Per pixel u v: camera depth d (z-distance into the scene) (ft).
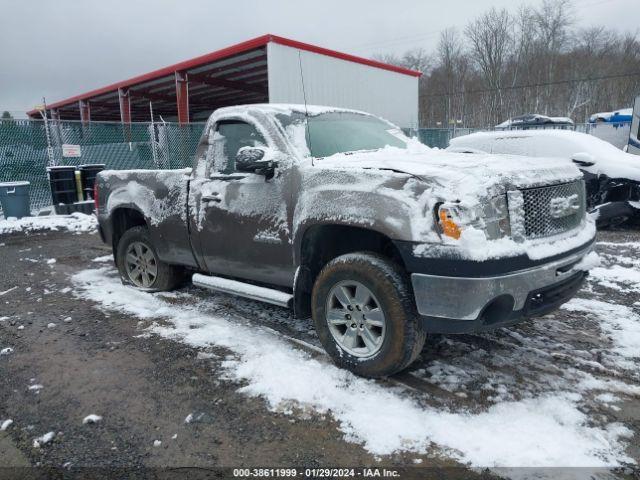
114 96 81.87
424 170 9.79
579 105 145.18
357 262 10.42
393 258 10.80
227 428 9.15
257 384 10.64
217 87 70.28
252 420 9.37
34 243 28.76
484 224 9.10
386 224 9.70
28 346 13.23
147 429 9.19
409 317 9.86
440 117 164.86
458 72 168.45
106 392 10.59
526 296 9.45
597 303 15.57
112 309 15.97
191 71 60.54
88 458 8.41
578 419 9.09
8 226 33.42
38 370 11.76
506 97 153.99
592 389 10.19
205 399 10.16
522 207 9.64
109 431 9.17
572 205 10.77
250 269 13.25
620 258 21.44
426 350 12.15
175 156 48.78
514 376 10.78
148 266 17.67
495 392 10.11
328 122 14.19
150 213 16.08
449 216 9.00
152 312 15.53
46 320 15.20
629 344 12.43
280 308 15.70
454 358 11.69
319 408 9.69
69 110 102.06
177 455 8.43
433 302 9.36
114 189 17.63
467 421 9.08
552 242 10.07
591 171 28.04
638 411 9.37
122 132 47.11
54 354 12.64
